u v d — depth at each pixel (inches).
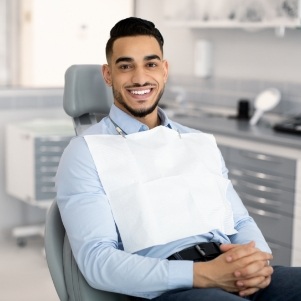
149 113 76.9
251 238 77.9
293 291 69.3
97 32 193.3
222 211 76.0
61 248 73.7
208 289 65.6
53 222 74.6
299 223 126.7
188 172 75.2
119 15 192.4
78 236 68.9
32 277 145.4
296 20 135.1
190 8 160.9
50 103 171.0
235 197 81.7
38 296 134.7
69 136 155.1
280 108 154.6
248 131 136.9
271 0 139.8
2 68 195.9
